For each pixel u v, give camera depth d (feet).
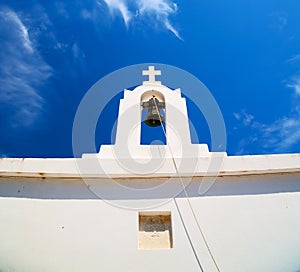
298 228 14.28
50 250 13.55
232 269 12.95
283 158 16.46
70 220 14.55
